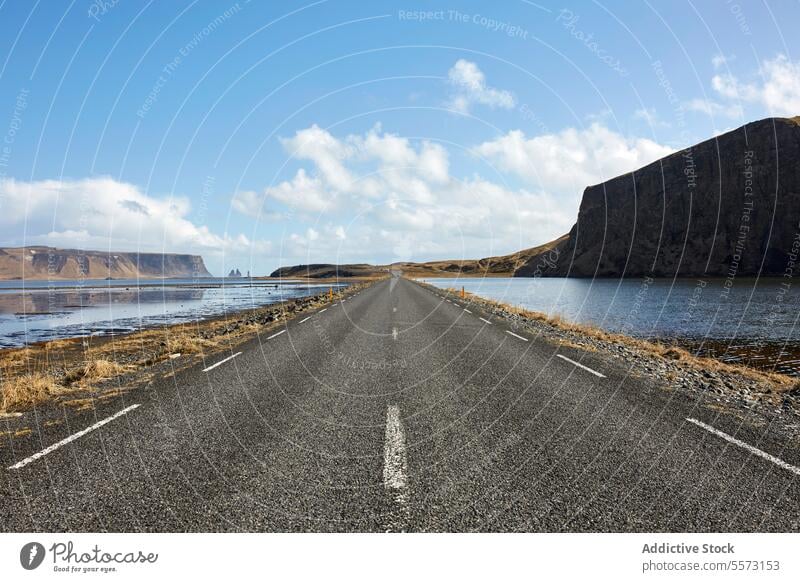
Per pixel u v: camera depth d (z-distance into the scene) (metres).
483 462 4.55
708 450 4.89
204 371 9.22
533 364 9.73
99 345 17.48
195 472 4.34
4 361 14.20
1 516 3.63
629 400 6.95
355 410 6.39
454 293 40.69
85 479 4.22
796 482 4.14
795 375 12.51
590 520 3.53
